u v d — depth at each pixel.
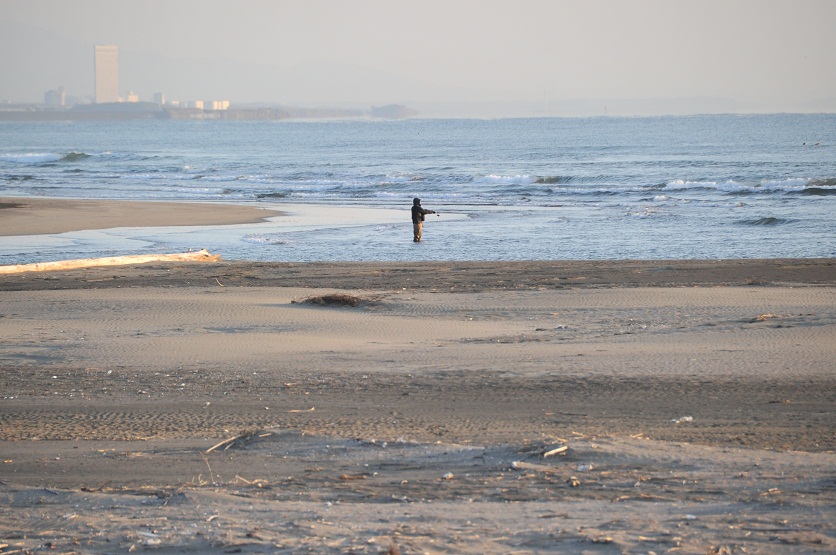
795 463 27.56
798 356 50.16
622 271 93.25
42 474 29.98
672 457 28.44
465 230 139.50
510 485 25.86
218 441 34.47
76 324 66.56
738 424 36.59
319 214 164.62
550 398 42.38
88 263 101.69
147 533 20.66
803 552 18.22
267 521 21.77
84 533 21.12
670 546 18.62
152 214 164.12
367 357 53.53
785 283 82.81
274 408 41.25
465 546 18.97
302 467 29.59
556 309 69.88
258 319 67.44
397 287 85.00
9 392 46.12
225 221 154.00
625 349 53.84
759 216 149.25
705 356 51.03
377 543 19.05
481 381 46.19
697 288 79.38
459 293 79.31
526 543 19.17
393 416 39.09
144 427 37.97
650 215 154.62
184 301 75.69
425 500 24.45
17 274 95.62
